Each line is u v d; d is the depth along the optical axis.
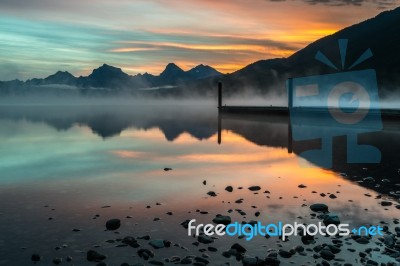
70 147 39.69
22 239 12.28
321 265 10.42
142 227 13.47
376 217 14.62
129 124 77.62
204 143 42.78
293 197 17.75
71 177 23.05
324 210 15.58
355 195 18.11
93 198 17.64
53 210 15.59
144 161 29.77
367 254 11.19
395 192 18.64
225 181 21.66
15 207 16.06
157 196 18.05
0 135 53.38
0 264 10.43
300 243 12.04
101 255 10.91
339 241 12.11
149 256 10.97
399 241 12.07
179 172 24.73
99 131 60.62
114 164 28.27
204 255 11.04
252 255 11.11
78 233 12.84
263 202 16.84
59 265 10.41
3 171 25.23
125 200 17.30
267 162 28.81
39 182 21.47
